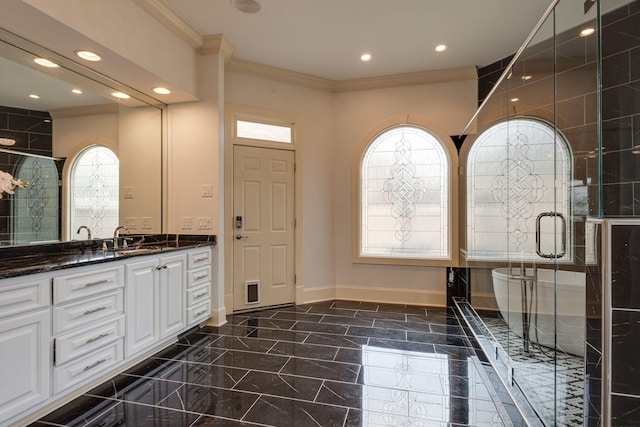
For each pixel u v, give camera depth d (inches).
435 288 155.5
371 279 163.2
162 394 78.6
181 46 116.3
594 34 91.0
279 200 154.4
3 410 61.3
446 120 154.4
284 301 155.3
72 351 74.4
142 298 95.0
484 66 148.1
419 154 159.8
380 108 161.6
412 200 160.6
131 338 91.0
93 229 108.8
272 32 120.8
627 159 87.0
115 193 115.0
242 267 145.8
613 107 89.9
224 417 69.7
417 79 155.7
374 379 85.9
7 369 62.1
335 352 102.7
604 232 57.4
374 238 165.3
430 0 103.0
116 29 89.7
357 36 123.9
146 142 125.9
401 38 125.3
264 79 150.3
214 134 126.3
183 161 129.0
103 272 82.7
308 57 140.1
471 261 141.0
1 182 86.0
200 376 87.5
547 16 89.4
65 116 100.2
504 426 66.6
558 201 89.6
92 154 107.7
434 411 72.0
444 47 132.0
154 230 128.6
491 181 122.3
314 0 102.4
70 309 74.2
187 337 115.3
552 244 86.7
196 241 128.3
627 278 55.6
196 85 124.3
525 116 103.3
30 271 65.6
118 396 77.7
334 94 166.2
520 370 85.2
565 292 75.6
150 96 121.8
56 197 98.7
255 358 98.5
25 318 65.1
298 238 157.9
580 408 64.1
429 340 112.0
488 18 112.7
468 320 130.6
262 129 151.3
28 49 87.4
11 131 88.6
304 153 159.9
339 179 166.1
